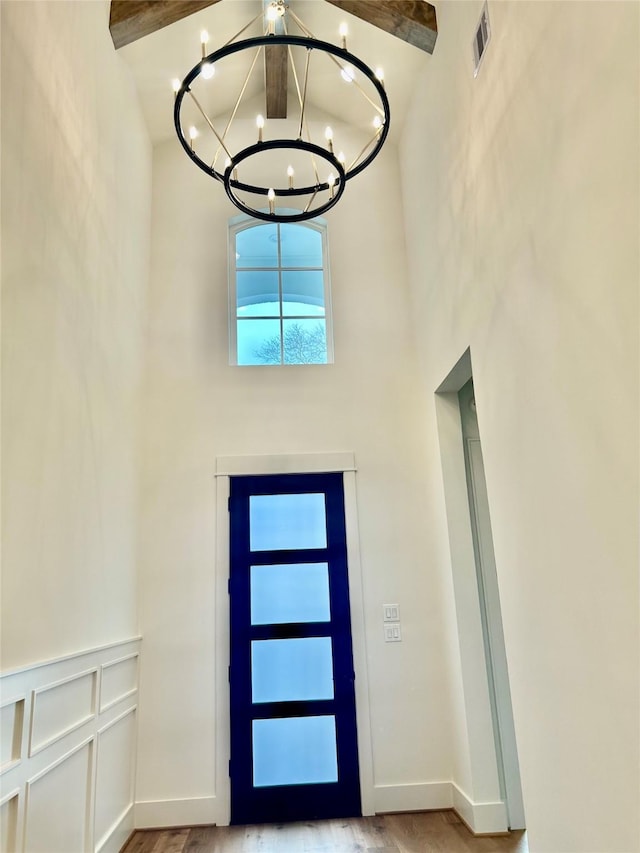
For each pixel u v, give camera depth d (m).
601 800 1.89
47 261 2.42
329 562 3.93
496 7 2.66
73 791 2.53
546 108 2.16
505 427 2.59
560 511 2.11
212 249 4.43
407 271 4.48
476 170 2.96
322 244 4.67
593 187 1.85
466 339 3.13
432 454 3.99
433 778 3.61
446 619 3.73
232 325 4.41
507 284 2.56
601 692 1.87
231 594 3.82
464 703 3.41
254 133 4.74
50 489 2.39
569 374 2.03
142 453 3.94
